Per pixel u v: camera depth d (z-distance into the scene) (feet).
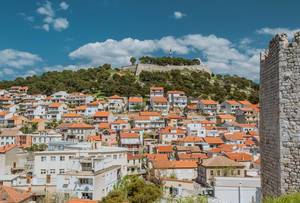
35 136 532.32
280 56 65.62
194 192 251.80
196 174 375.04
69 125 592.19
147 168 407.64
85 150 329.31
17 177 289.53
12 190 216.54
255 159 392.68
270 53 70.59
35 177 295.28
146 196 238.68
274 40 68.23
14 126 639.76
